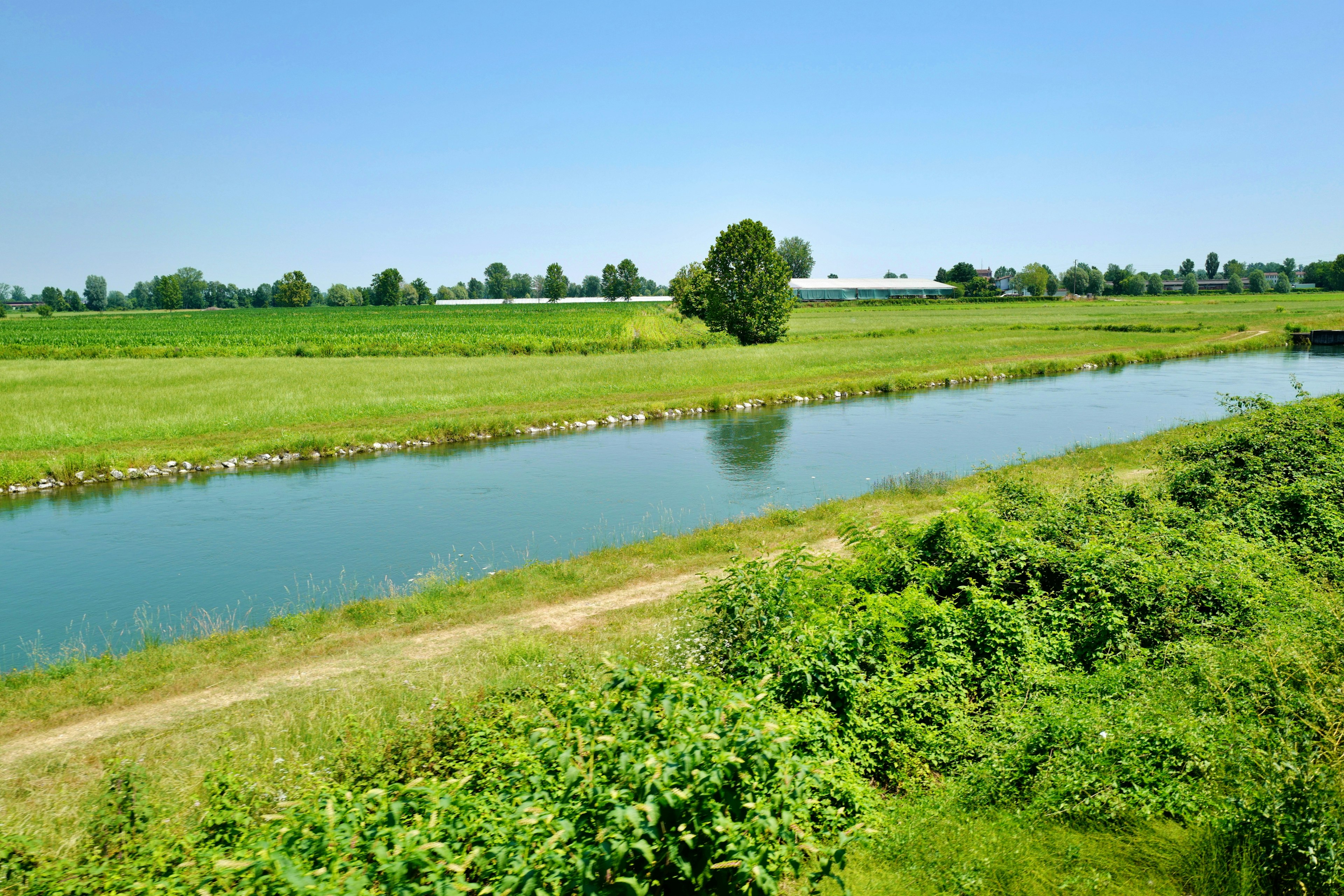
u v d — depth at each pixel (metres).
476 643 11.34
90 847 6.04
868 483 22.81
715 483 23.17
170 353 53.72
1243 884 4.98
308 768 7.01
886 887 5.26
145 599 14.66
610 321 93.06
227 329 90.81
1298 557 11.32
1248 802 5.45
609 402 35.72
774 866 4.47
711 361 48.91
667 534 17.88
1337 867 4.98
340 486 23.28
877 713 7.64
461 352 54.03
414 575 15.72
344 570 16.11
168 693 10.12
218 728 8.89
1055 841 5.66
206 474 25.00
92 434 27.48
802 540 16.06
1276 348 62.84
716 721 5.04
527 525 19.19
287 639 11.85
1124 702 7.32
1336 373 46.66
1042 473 21.34
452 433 30.03
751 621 9.06
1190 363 53.28
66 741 8.91
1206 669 7.48
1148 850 5.48
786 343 64.31
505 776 5.48
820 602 9.63
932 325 84.38
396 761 7.21
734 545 15.77
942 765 7.35
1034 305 139.75
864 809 6.03
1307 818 5.26
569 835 4.25
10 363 48.59
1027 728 7.07
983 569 10.64
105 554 17.30
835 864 5.36
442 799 4.56
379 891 4.02
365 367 45.59
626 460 26.47
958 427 31.78
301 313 160.62
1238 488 14.24
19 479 23.08
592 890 3.99
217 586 15.31
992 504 13.98
